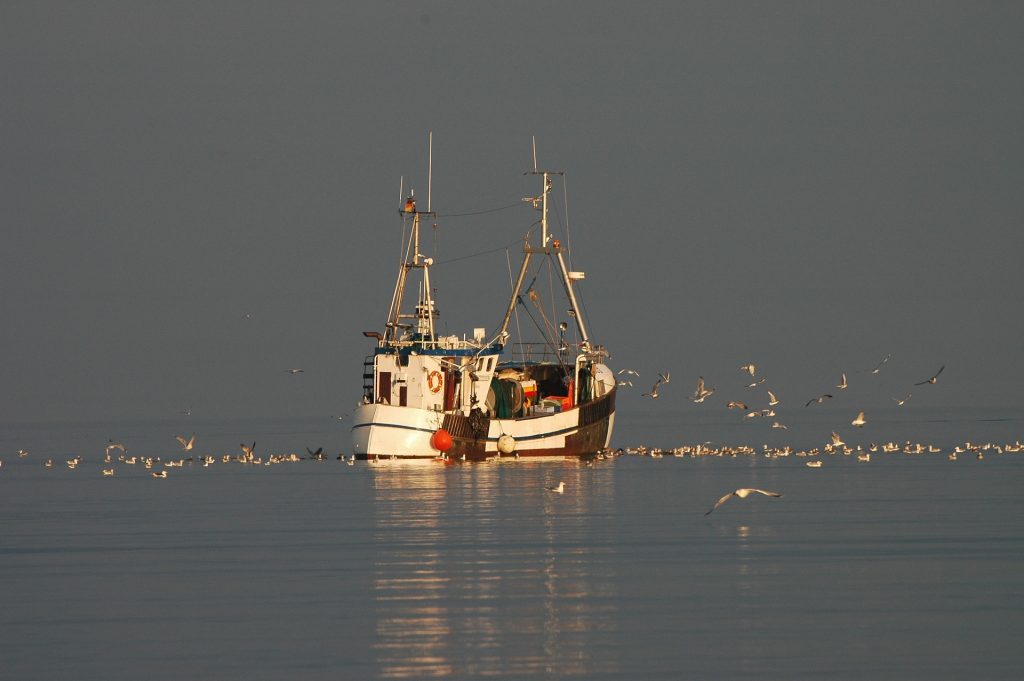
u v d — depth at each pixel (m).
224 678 145.88
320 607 178.50
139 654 155.50
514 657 152.50
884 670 146.50
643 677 144.75
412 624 168.12
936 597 180.88
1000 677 144.00
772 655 152.38
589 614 172.75
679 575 198.62
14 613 176.75
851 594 183.38
